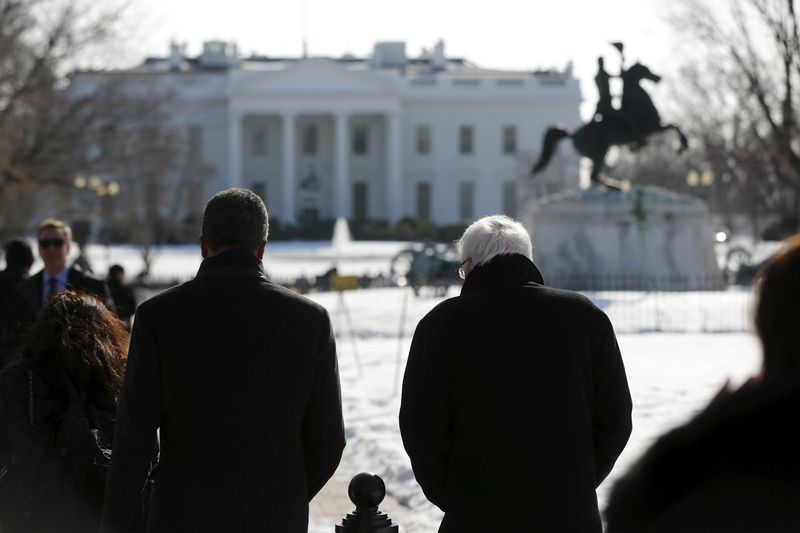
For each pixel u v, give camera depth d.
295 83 159.00
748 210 90.44
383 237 141.12
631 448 15.30
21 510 8.08
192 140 155.38
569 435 7.22
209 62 177.25
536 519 7.11
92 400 8.33
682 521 4.49
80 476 8.03
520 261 7.64
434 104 167.25
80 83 64.44
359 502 8.77
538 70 180.00
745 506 4.41
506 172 167.12
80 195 73.12
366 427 19.33
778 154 55.34
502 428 7.20
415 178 167.88
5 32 56.97
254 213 7.70
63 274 14.59
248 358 7.31
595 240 45.25
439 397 7.35
